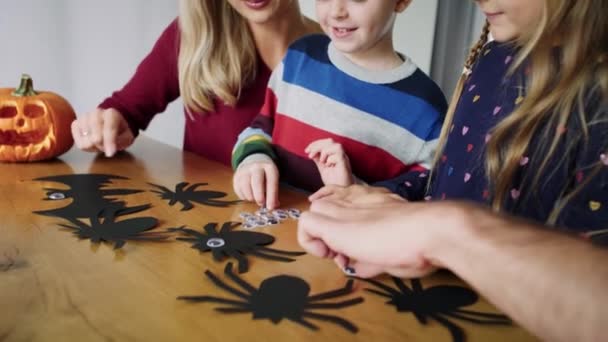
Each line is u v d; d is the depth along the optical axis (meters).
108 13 1.61
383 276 0.44
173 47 1.11
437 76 1.81
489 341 0.35
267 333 0.35
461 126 0.69
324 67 0.91
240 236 0.52
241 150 0.84
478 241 0.28
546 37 0.54
